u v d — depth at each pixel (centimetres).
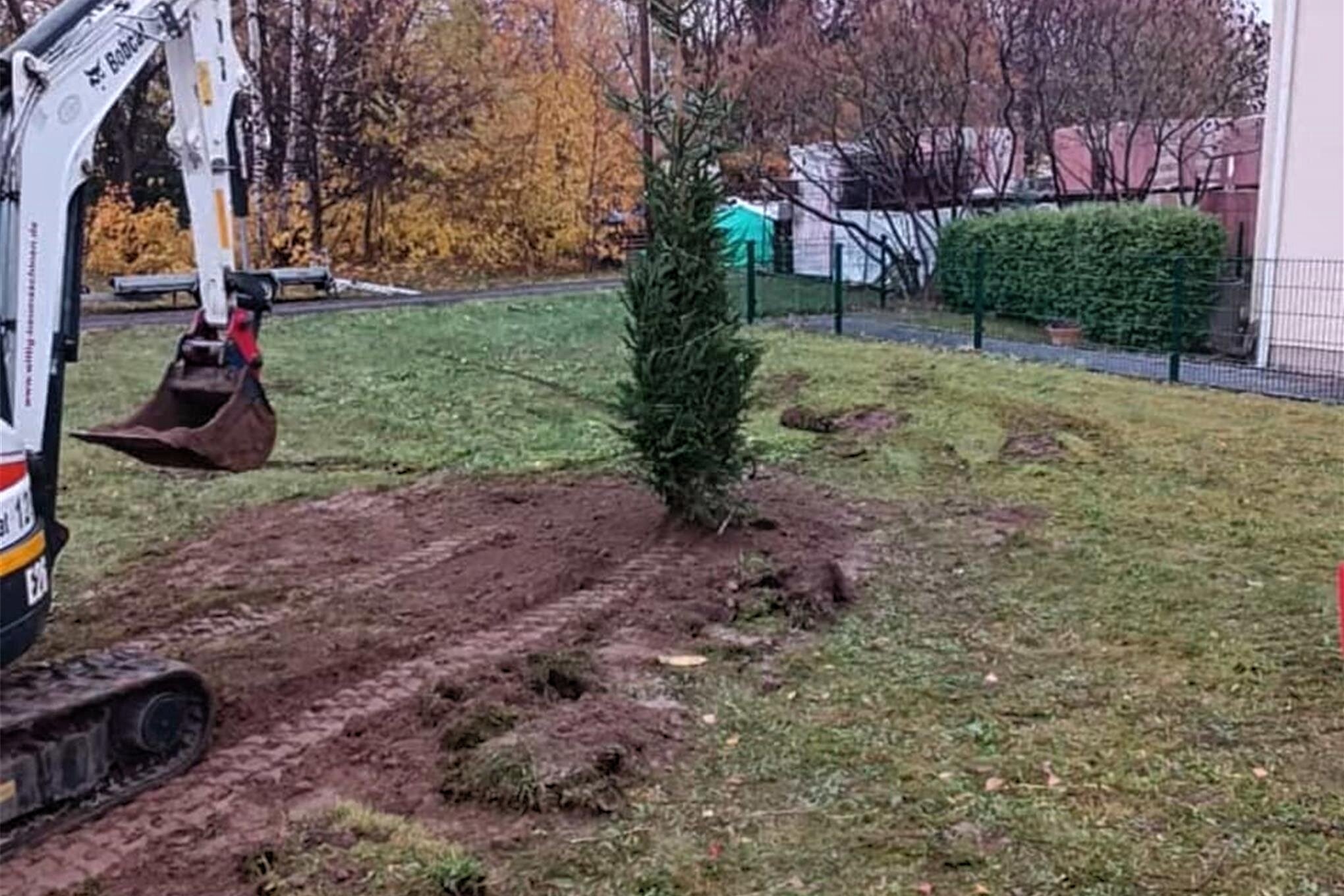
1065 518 703
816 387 1093
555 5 2512
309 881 326
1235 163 1941
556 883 326
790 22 2031
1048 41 1941
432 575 619
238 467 444
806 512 727
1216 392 1066
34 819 359
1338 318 1205
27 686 379
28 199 365
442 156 2428
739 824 358
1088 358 1260
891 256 1908
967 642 514
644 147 675
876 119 1914
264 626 546
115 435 415
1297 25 1212
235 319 454
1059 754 402
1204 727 422
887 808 366
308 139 2281
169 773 395
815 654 503
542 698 457
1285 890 316
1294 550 631
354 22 2291
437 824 362
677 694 461
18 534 347
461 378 1195
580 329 1567
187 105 450
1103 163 1916
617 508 732
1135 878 323
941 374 1142
